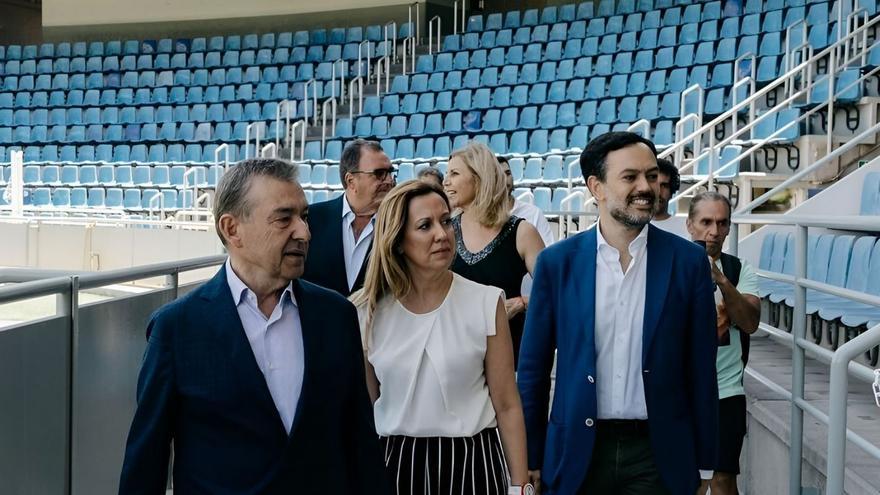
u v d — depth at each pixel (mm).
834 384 2213
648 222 2354
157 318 1697
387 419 2289
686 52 13008
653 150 2354
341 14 18188
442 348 2238
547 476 2428
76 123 16281
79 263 10422
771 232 6480
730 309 3148
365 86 15695
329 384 1715
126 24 19578
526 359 2484
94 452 2791
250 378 1651
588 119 12500
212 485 1646
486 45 15719
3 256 10703
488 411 2299
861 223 2863
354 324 1807
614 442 2375
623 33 14133
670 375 2338
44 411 2410
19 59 18891
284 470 1651
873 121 9008
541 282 2479
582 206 8508
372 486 1800
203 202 12547
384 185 3135
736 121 9719
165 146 14484
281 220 1678
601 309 2383
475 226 3232
